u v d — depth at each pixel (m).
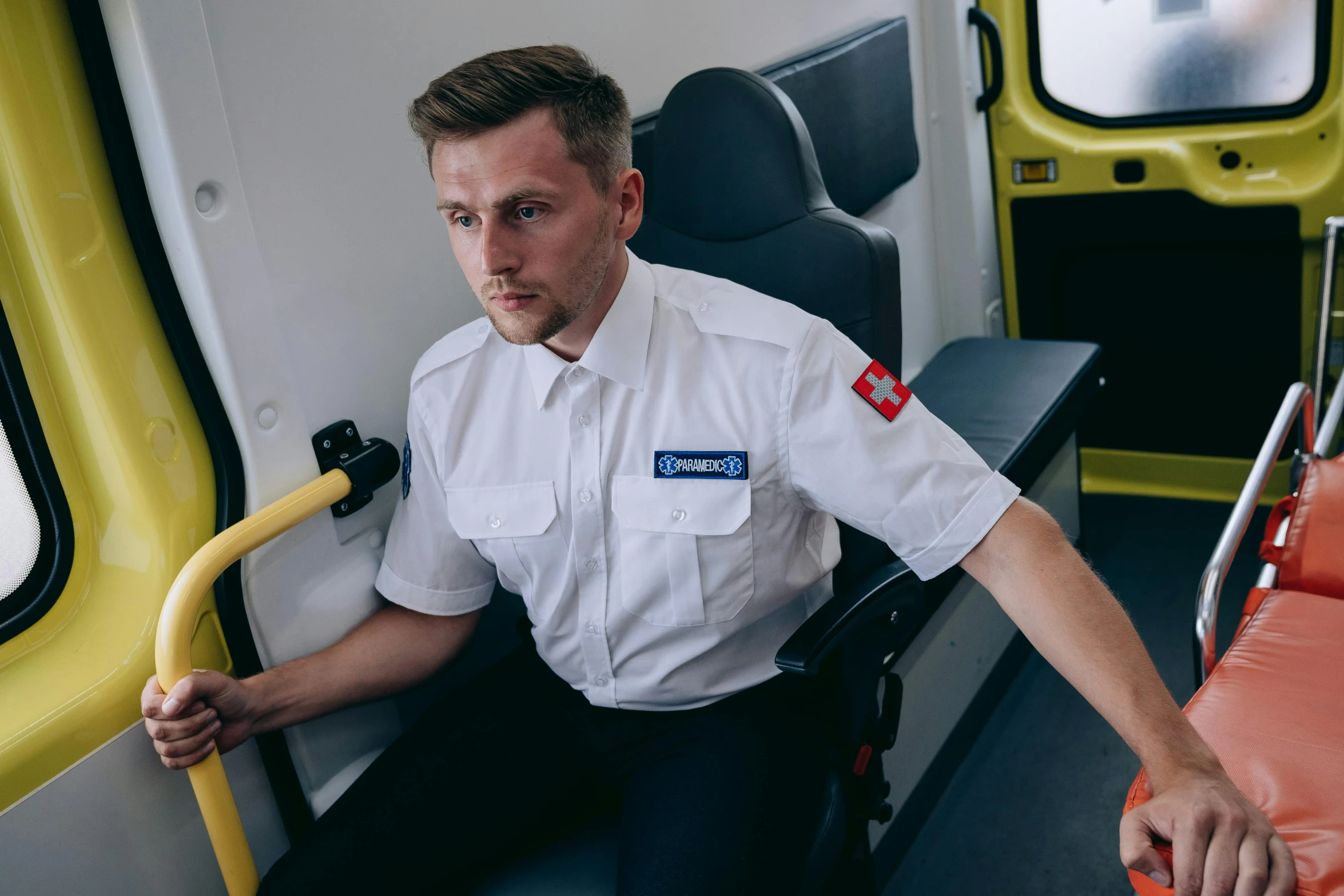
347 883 1.41
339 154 1.56
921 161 3.04
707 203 1.77
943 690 2.25
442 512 1.59
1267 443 1.90
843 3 2.63
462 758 1.55
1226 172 2.93
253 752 1.53
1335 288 2.78
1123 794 2.22
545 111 1.21
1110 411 3.41
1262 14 2.76
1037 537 1.30
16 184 1.27
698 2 2.19
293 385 1.49
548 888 1.43
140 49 1.25
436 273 1.74
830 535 1.60
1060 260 3.27
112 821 1.36
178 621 1.29
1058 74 3.09
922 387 2.65
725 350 1.43
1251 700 1.43
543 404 1.47
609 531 1.47
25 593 1.38
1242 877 1.02
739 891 1.27
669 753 1.48
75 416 1.39
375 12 1.58
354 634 1.59
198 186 1.33
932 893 2.05
